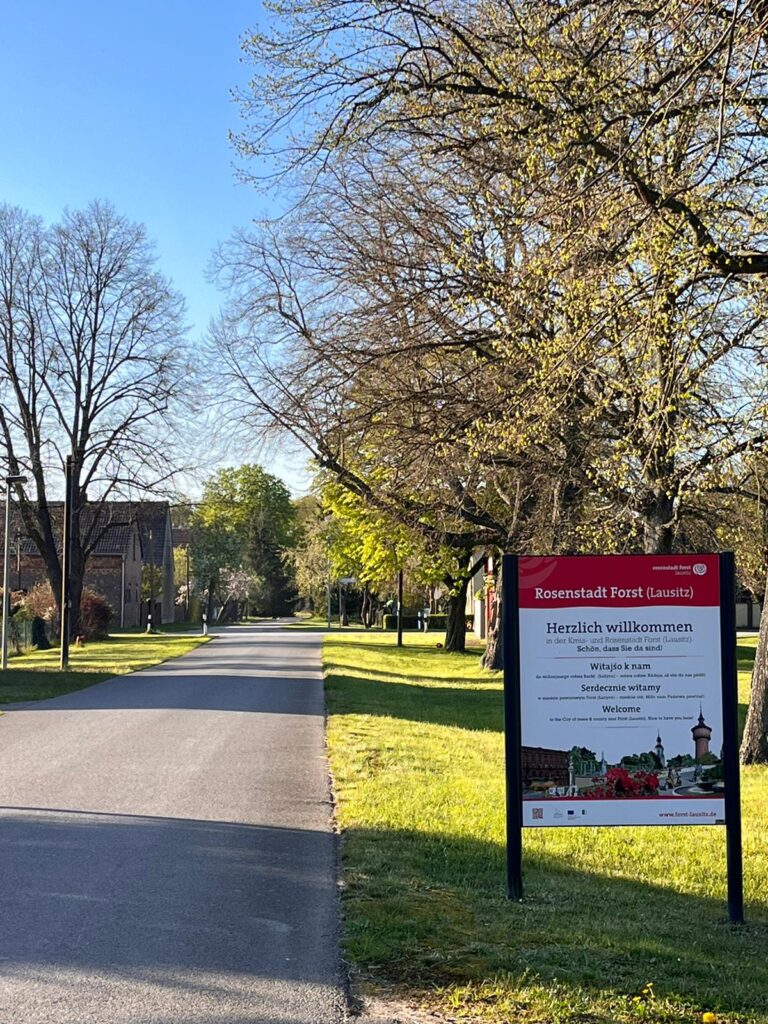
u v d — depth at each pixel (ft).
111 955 19.10
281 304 73.46
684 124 33.94
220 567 335.06
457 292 60.39
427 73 40.81
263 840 28.68
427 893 22.86
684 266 33.01
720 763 21.75
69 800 34.40
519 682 21.98
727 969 18.21
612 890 23.81
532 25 36.37
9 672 99.76
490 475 70.64
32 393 151.43
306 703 69.82
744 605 221.05
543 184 36.35
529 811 22.08
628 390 42.11
